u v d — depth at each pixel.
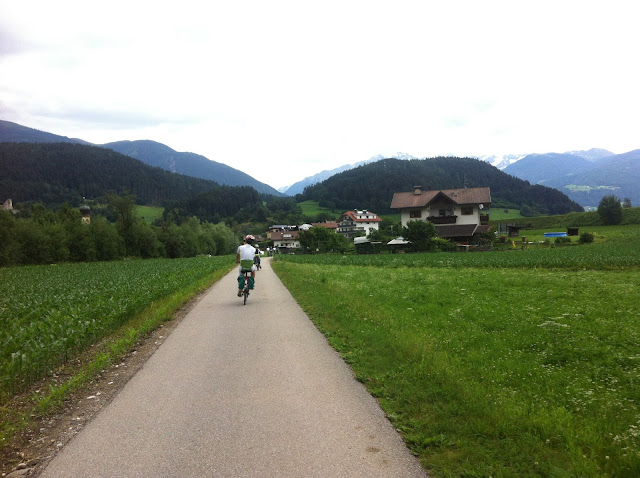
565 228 81.06
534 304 10.16
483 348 6.46
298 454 3.43
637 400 4.36
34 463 3.47
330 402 4.56
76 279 20.27
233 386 5.20
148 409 4.55
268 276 24.08
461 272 20.78
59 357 6.88
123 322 9.77
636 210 82.44
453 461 3.22
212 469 3.23
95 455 3.54
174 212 162.62
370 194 186.62
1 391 5.19
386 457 3.36
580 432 3.53
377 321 8.67
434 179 196.00
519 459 3.16
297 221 165.62
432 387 4.71
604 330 7.21
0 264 45.81
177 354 6.93
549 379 5.02
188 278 18.78
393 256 40.19
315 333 8.15
